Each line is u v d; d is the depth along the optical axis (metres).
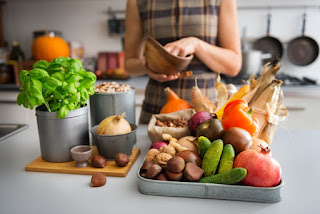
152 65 0.89
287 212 0.49
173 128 0.72
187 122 0.75
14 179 0.62
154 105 1.16
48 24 2.52
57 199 0.54
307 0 2.20
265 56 2.12
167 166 0.54
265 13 2.26
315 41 2.22
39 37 2.26
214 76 1.17
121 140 0.69
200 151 0.58
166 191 0.54
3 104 2.07
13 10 2.51
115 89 0.81
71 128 0.68
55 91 0.64
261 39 2.29
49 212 0.50
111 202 0.53
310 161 0.71
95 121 0.81
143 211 0.50
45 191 0.57
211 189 0.52
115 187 0.59
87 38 2.50
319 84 1.89
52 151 0.68
